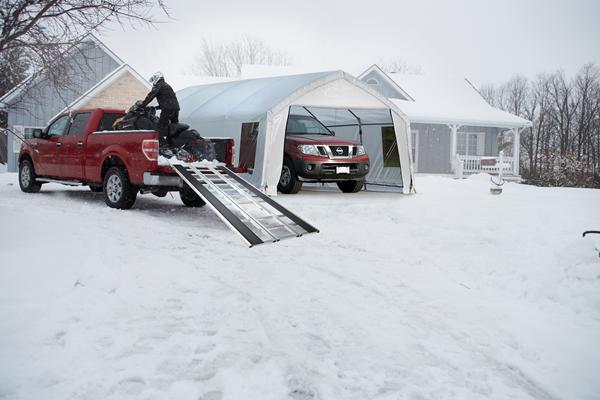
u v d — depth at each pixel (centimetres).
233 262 614
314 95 1221
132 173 925
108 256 586
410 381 332
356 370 344
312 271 586
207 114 1397
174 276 538
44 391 300
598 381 340
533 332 421
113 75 2309
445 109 2569
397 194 1327
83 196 1184
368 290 520
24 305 419
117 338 376
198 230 805
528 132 5059
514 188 1529
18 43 663
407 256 666
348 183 1393
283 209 770
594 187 2950
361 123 1565
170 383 315
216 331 398
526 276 558
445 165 2712
